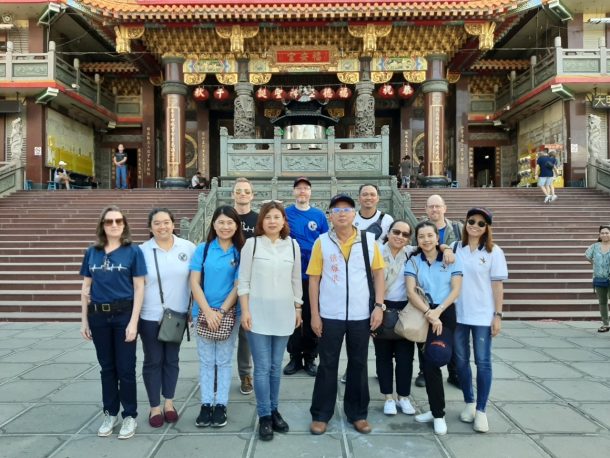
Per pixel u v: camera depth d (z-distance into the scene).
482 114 25.52
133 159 27.66
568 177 20.16
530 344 7.62
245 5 17.05
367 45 18.11
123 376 4.32
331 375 4.40
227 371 4.58
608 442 4.18
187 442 4.19
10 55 20.02
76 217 14.62
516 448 4.06
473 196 16.25
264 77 19.42
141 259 4.37
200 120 24.19
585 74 19.38
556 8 20.25
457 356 4.65
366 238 4.46
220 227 4.45
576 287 10.62
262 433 4.21
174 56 19.14
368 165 14.34
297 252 4.49
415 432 4.39
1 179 17.88
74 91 21.42
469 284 4.53
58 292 10.50
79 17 21.45
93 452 4.00
